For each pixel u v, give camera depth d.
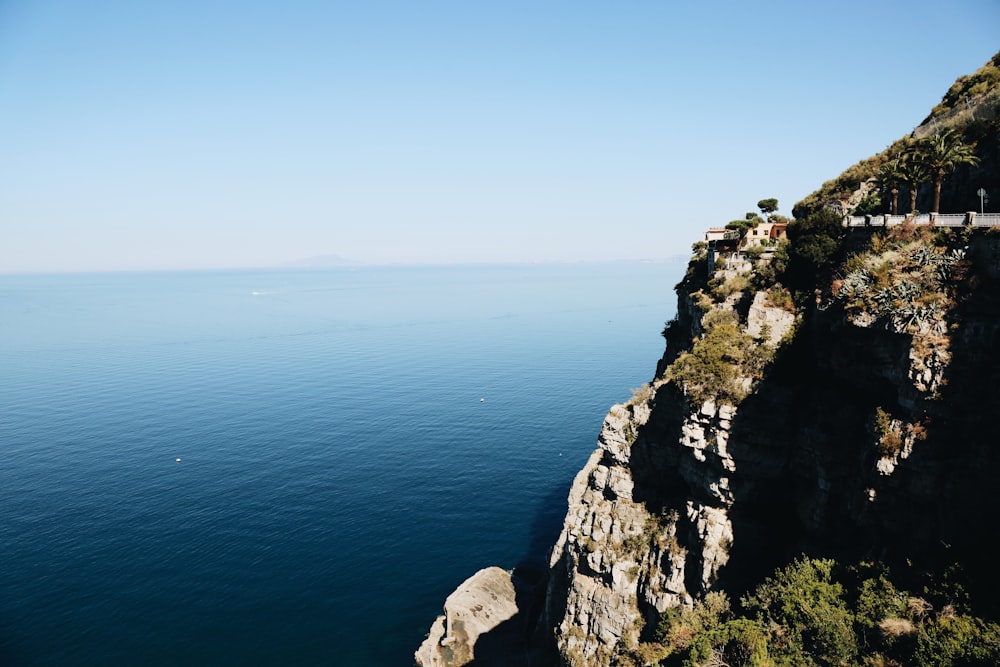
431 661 67.44
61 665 65.38
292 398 171.75
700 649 35.88
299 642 70.00
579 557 60.03
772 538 48.38
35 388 182.75
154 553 86.81
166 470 116.88
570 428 143.38
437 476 114.75
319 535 92.44
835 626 32.59
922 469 34.84
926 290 37.78
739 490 49.53
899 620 30.88
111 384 188.88
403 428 143.50
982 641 27.17
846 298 43.09
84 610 73.94
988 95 54.34
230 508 100.81
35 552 86.56
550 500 104.75
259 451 127.69
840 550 41.28
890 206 57.22
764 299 54.12
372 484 111.00
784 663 32.62
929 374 35.12
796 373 49.84
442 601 77.62
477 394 176.25
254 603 76.12
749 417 49.00
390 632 72.25
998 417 32.75
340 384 189.62
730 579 48.38
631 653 48.62
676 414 55.81
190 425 145.62
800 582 37.97
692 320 66.94
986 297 34.94
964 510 33.03
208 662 66.50
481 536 92.94
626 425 60.75
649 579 53.81
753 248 61.19
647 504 58.19
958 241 38.38
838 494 43.31
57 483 110.44
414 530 94.44
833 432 44.28
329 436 137.50
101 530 93.19
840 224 53.03
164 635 70.19
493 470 117.62
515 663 66.81
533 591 78.25
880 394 41.53
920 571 33.16
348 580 81.44
